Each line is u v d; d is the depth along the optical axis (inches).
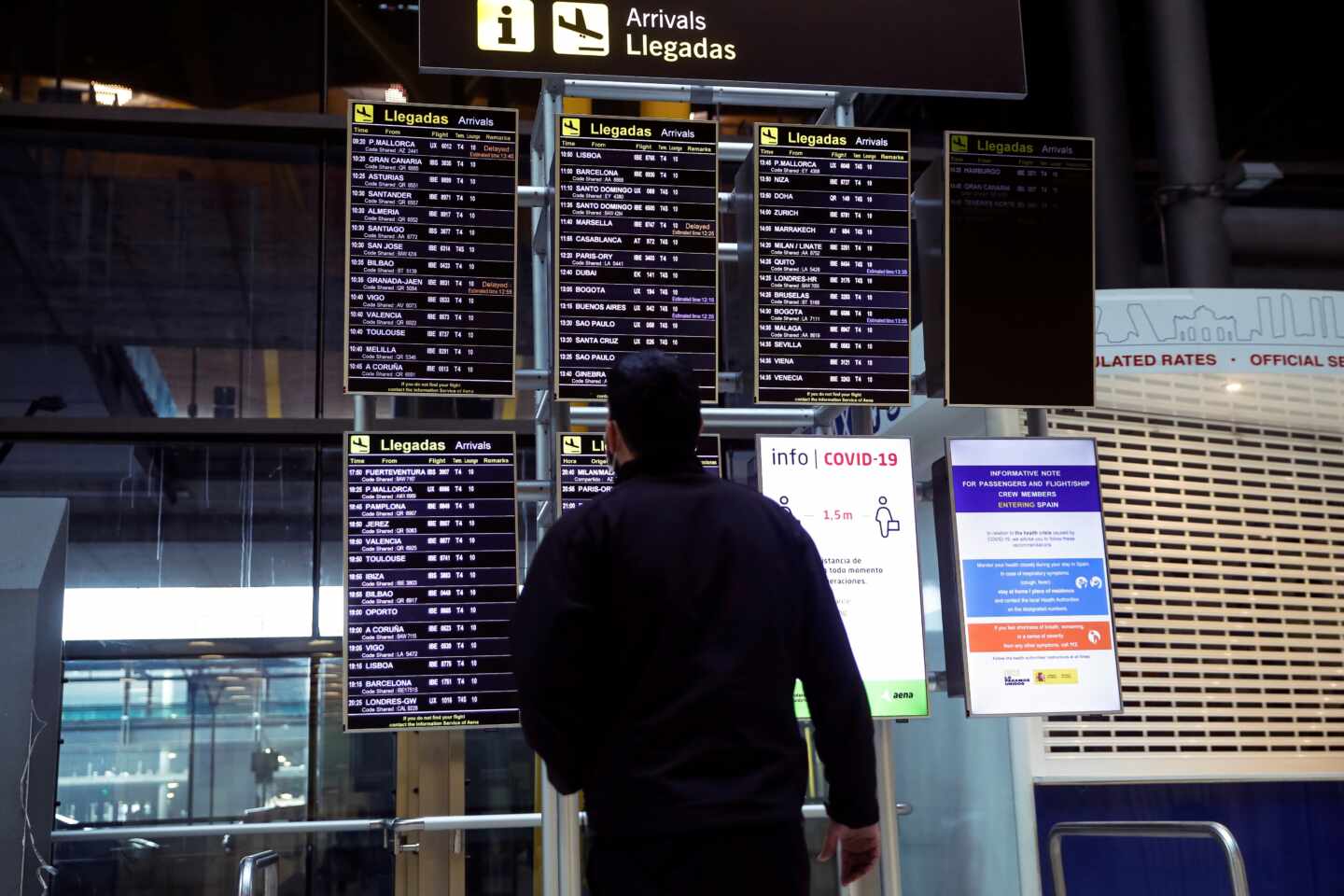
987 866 247.3
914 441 281.0
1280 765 249.1
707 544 96.9
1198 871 241.0
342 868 369.4
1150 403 258.8
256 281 411.8
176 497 395.2
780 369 191.3
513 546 202.2
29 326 399.9
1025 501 197.6
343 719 195.2
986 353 195.0
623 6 192.4
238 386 403.9
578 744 93.6
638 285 189.9
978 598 193.9
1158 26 446.3
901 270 195.3
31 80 413.1
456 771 251.8
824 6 198.5
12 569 247.4
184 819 371.2
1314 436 267.1
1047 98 479.5
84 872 361.4
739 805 89.7
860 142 196.2
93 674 378.3
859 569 191.2
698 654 93.8
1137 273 434.9
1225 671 252.1
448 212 189.3
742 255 200.4
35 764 240.4
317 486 400.2
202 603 388.2
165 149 416.5
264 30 426.3
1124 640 248.4
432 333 187.3
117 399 398.0
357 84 426.3
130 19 421.7
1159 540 254.2
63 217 408.5
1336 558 263.7
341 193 419.8
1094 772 241.0
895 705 189.5
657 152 192.2
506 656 199.8
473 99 432.1
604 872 91.6
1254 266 461.1
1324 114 498.0
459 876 246.7
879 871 198.2
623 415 102.7
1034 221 197.5
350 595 197.9
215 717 380.2
